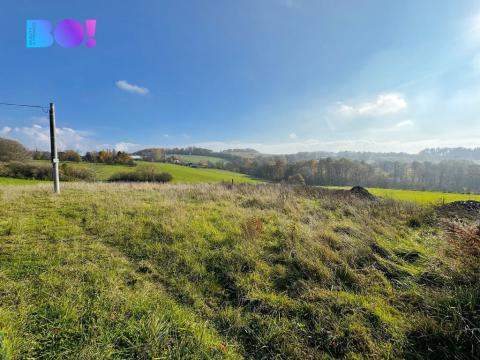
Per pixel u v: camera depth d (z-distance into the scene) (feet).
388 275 12.41
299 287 10.93
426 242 17.53
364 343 7.94
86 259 12.76
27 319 8.02
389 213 26.89
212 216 21.53
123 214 21.40
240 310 9.47
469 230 14.44
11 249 13.24
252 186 48.70
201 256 13.48
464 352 7.45
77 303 8.95
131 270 11.94
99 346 7.20
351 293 10.61
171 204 25.98
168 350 7.25
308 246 14.75
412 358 7.46
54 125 33.47
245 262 13.07
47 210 22.22
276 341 8.00
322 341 8.11
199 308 9.57
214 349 7.54
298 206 28.63
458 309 8.71
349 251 14.19
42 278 10.39
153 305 9.18
